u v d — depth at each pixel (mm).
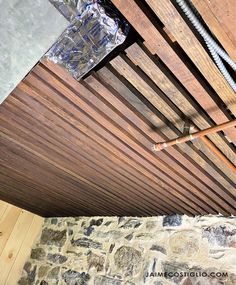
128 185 2439
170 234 2758
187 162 1842
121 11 990
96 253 3283
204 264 2365
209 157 1714
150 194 2510
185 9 899
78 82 1357
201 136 1410
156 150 1677
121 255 3006
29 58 1010
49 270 3695
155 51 1106
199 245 2496
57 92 1478
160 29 1031
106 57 1246
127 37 1143
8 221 4082
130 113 1509
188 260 2477
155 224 2955
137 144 1782
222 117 1333
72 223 3934
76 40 1103
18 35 926
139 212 3045
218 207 2426
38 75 1372
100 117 1598
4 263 3932
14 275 3992
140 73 1266
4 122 1874
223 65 1047
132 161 2016
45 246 4043
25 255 4148
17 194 3564
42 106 1616
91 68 1226
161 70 1202
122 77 1331
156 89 1333
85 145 1946
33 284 3754
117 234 3232
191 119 1441
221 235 2426
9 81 1100
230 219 2473
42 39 950
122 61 1215
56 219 4250
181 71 1158
